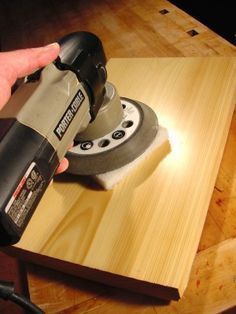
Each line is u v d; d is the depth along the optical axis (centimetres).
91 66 47
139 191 50
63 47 47
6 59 44
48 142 39
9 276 90
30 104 39
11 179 34
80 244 46
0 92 43
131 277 42
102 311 45
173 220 46
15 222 34
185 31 83
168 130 57
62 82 43
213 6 133
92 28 95
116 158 51
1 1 128
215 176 50
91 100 48
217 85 61
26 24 109
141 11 96
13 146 36
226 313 42
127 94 65
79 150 53
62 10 109
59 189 53
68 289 48
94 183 53
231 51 74
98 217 49
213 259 47
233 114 63
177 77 65
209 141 54
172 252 43
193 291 44
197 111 58
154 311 44
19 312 84
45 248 47
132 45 84
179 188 49
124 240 45
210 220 50
